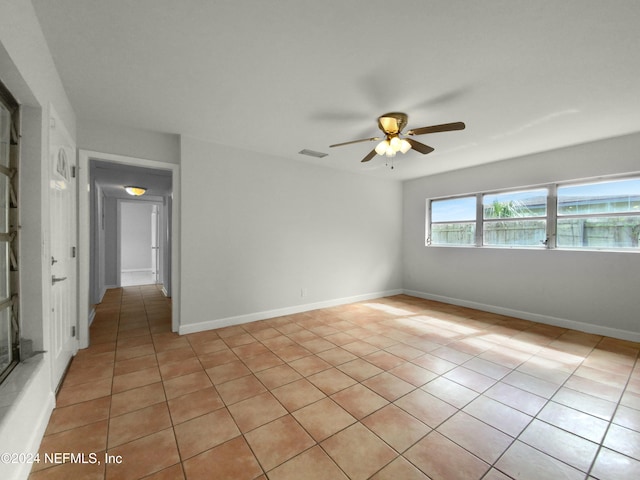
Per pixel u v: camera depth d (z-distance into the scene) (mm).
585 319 3506
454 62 1944
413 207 5492
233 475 1385
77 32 1670
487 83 2188
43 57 1688
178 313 3355
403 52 1848
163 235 5895
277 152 3883
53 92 1943
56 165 2150
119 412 1863
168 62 1968
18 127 1643
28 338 1689
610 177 3371
